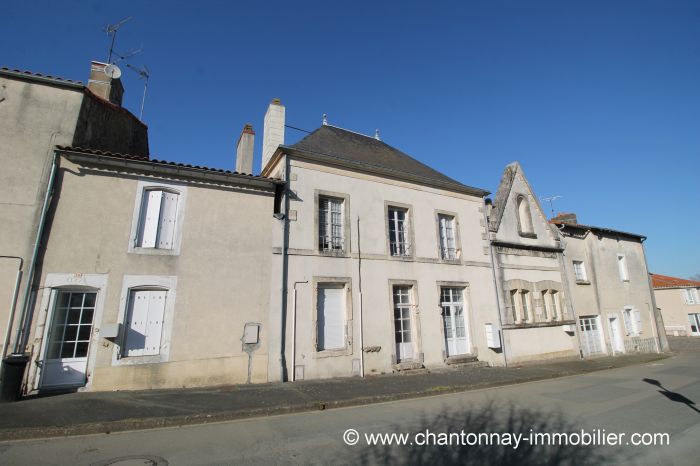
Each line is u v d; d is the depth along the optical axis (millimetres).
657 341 19984
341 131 14734
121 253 8188
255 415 6547
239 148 12945
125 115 10828
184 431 5664
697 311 30719
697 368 13523
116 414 6016
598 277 18453
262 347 9094
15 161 7762
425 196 13188
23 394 6965
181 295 8555
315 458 4578
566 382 10578
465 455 4691
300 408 6945
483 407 7340
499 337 13281
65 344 7543
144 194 8750
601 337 17531
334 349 10180
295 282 9914
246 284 9266
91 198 8164
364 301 10867
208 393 7656
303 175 10797
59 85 8578
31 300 7293
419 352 11422
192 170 9031
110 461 4461
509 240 15156
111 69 11266
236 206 9633
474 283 13430
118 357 7762
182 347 8328
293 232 10227
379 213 11938
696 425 6086
